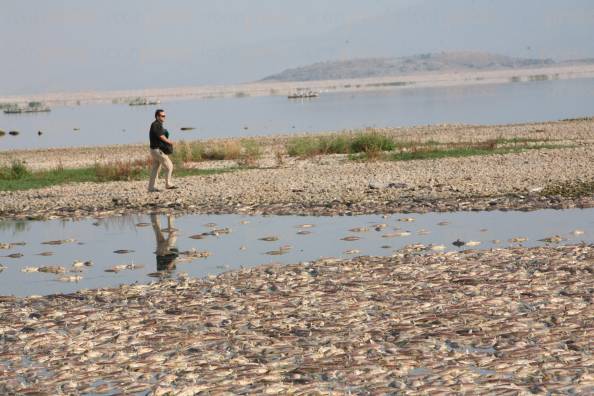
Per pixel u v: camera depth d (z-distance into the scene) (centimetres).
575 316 1658
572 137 6134
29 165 6222
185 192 4091
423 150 5456
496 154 5125
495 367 1385
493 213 3144
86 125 14275
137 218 3472
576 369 1354
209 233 3006
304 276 2173
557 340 1514
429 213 3222
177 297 2020
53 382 1416
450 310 1755
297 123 11425
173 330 1709
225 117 14750
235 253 2617
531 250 2372
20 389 1390
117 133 11481
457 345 1520
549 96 16162
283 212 3412
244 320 1761
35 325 1814
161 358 1522
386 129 8600
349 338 1591
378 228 2912
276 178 4497
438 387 1301
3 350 1627
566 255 2266
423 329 1625
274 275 2217
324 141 6072
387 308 1797
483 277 2047
